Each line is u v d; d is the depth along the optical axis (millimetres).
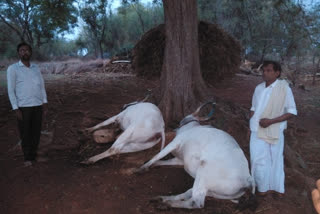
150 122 5027
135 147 5051
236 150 3896
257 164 3973
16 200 3877
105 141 5410
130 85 9797
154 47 8938
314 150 5855
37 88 4645
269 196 4090
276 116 3828
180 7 5789
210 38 8773
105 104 7656
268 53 17078
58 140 5734
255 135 4012
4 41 22766
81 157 5152
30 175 4441
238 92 9344
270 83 3918
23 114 4562
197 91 6324
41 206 3771
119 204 3873
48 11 9531
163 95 6316
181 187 4320
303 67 15945
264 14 16266
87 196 3988
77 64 15219
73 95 8336
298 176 4598
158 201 3824
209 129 4281
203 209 3812
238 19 17281
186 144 4324
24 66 4508
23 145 4684
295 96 10039
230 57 9141
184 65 5992
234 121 5770
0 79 11133
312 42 10031
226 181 3635
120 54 15156
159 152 4742
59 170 4652
